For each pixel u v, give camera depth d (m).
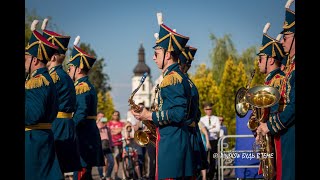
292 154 8.23
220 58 46.88
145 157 18.12
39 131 8.40
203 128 15.12
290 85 8.33
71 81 10.56
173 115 8.20
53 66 10.48
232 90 35.91
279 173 8.84
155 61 8.70
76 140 10.45
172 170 8.30
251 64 42.62
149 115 8.41
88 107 11.54
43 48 8.78
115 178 18.27
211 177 15.20
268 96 8.55
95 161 11.59
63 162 10.20
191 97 9.05
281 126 8.25
